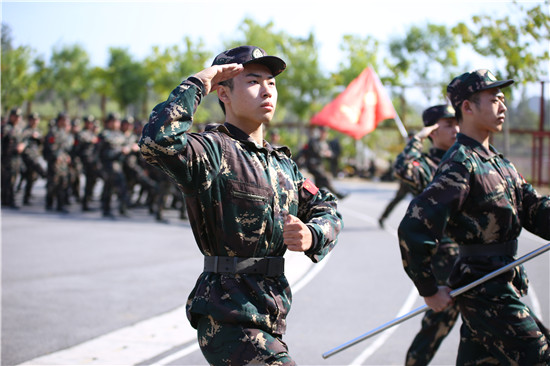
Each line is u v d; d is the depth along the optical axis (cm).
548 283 838
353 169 3622
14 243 1119
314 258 289
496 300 353
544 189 2386
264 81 302
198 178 281
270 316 289
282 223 298
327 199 320
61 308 694
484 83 371
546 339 353
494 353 360
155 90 4506
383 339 602
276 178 302
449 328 472
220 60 302
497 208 362
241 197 290
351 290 812
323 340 596
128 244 1135
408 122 3203
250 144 299
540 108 2447
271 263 296
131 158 1628
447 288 365
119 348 562
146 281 837
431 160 527
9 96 1444
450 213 358
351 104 741
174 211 1758
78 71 5075
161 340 589
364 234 1338
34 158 1662
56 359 526
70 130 1767
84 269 907
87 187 1664
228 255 292
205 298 289
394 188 2838
